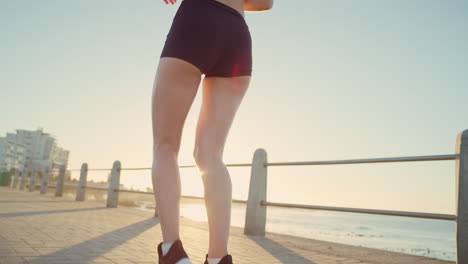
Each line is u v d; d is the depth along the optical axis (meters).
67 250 2.39
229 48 1.32
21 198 8.63
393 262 2.63
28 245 2.46
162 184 1.25
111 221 4.64
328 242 3.72
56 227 3.57
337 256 2.86
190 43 1.22
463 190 2.26
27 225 3.54
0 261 1.92
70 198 10.71
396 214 2.73
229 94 1.38
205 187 1.29
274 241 3.69
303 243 3.59
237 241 3.59
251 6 1.59
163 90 1.24
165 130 1.26
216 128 1.34
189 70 1.25
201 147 1.34
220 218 1.26
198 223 4.97
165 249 1.21
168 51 1.24
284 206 3.99
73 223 4.05
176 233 1.23
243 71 1.40
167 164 1.27
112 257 2.25
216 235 1.25
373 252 3.08
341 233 35.47
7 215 4.37
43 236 2.91
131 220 4.94
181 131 1.31
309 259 2.68
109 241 2.93
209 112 1.37
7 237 2.72
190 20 1.24
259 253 2.88
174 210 1.24
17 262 1.92
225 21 1.30
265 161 4.39
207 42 1.24
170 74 1.23
